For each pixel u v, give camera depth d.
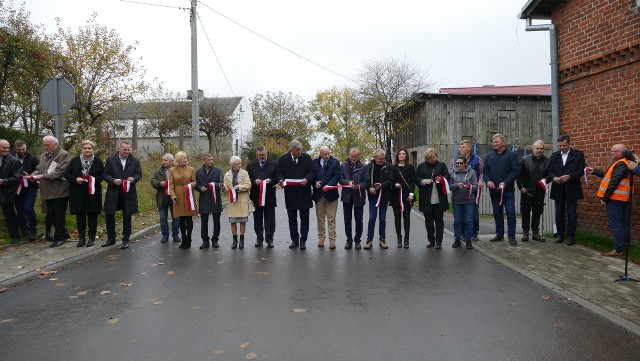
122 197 9.41
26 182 9.25
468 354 4.21
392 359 4.10
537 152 9.44
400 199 9.33
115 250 9.16
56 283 6.64
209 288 6.35
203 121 37.88
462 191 9.20
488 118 29.72
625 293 5.89
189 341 4.50
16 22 13.34
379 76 34.62
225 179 9.51
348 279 6.81
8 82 13.21
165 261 8.11
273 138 53.28
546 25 10.41
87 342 4.50
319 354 4.20
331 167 9.32
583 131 9.66
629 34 8.38
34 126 18.28
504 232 10.62
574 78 9.83
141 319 5.13
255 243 10.00
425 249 9.21
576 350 4.30
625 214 7.92
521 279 6.75
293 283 6.59
